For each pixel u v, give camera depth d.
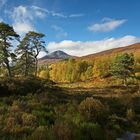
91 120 11.34
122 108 16.06
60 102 15.75
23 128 8.81
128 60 57.97
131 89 41.56
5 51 41.69
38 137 7.88
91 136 9.13
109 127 11.20
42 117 10.62
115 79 65.38
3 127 8.84
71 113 12.17
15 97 15.76
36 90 19.72
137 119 13.95
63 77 95.88
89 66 90.38
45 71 103.38
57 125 8.84
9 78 20.42
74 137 8.35
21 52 49.38
